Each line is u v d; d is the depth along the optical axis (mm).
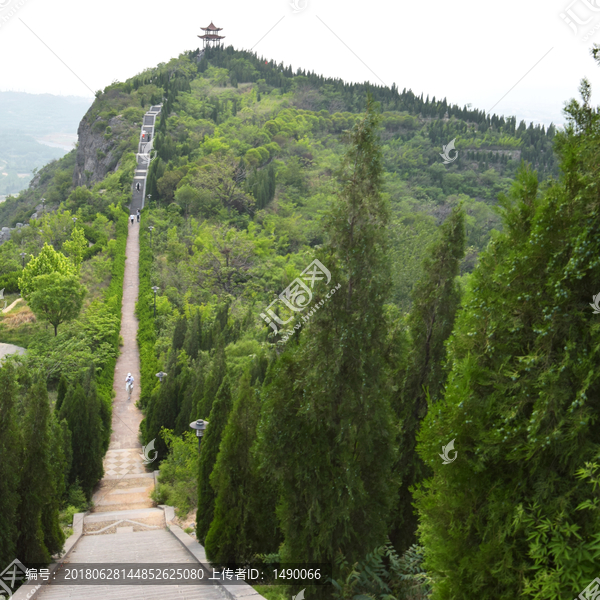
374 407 9117
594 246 5035
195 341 31891
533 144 110250
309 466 8969
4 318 39531
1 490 11047
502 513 5512
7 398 11195
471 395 5789
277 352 20188
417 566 8914
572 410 5031
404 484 11156
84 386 22828
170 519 16562
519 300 5637
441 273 11086
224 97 118875
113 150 92062
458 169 103188
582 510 5004
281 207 74688
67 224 56281
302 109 122250
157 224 61688
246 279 51844
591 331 5023
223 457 11547
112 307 40438
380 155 8469
